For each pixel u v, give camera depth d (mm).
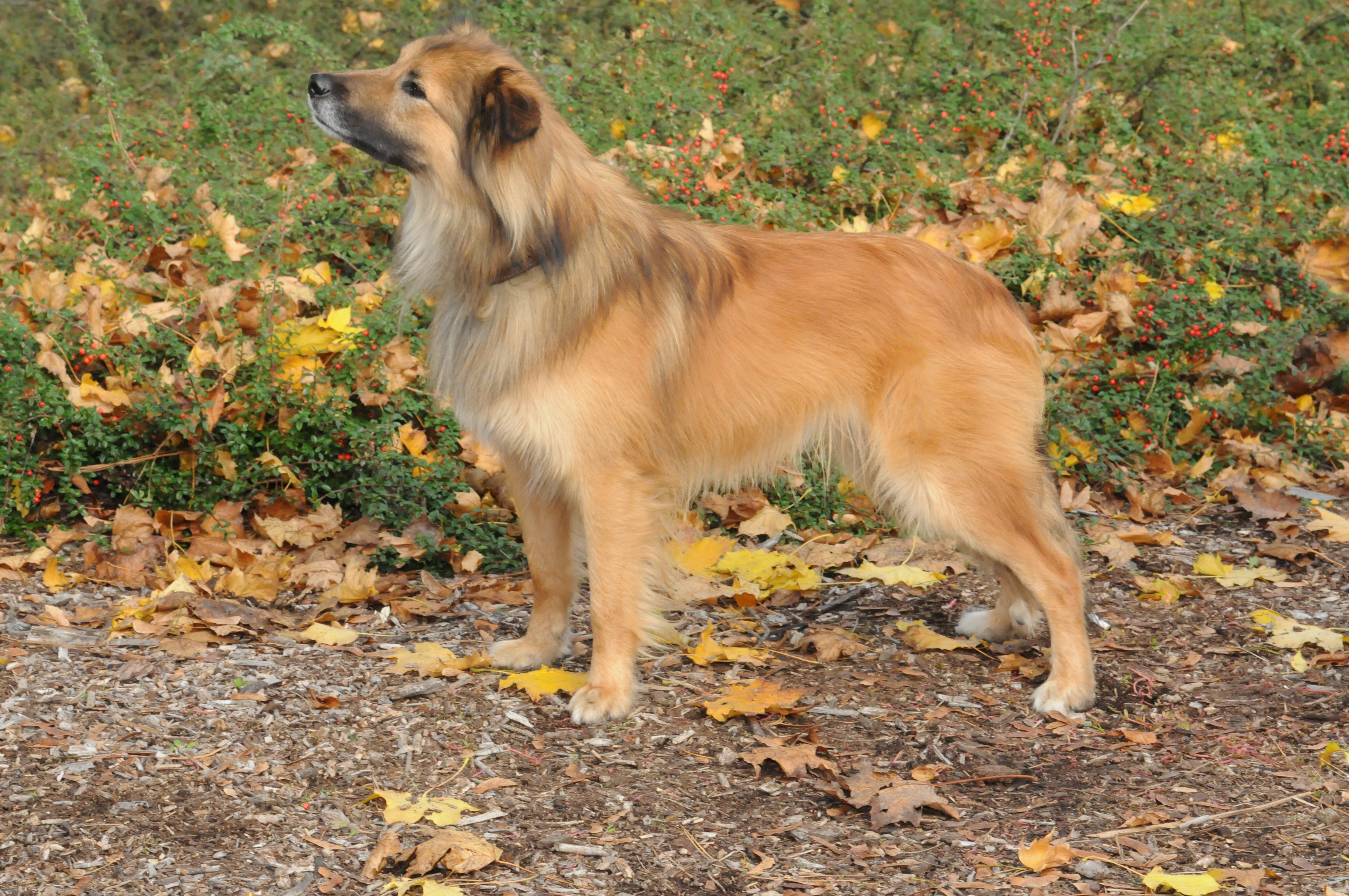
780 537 5926
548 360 4023
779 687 4348
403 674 4391
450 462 5648
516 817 3518
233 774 3650
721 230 4555
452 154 3969
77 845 3248
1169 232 6988
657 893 3186
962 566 5617
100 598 4973
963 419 4312
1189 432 6590
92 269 6051
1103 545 5723
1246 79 9195
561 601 4629
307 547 5414
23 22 9312
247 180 6977
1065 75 8398
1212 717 4230
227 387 5629
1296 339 6734
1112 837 3457
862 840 3455
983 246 6805
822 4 8320
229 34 7809
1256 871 3230
